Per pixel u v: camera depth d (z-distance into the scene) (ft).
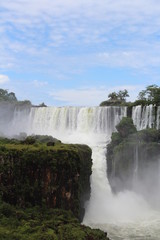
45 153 162.91
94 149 244.42
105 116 281.54
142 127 266.98
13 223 136.77
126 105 291.38
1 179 160.45
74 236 128.67
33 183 161.48
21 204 159.53
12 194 159.94
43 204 159.33
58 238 126.11
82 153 183.11
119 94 415.23
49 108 305.12
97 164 234.79
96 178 227.81
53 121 299.79
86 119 287.69
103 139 272.51
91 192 217.77
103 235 136.77
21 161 162.20
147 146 231.91
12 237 122.83
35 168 162.09
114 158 231.09
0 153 163.02
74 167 165.27
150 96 319.88
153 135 238.89
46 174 161.68
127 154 231.09
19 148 165.58
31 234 127.85
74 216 158.30
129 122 247.70
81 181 176.14
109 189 225.97
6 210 146.10
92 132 283.38
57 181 162.30
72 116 293.23
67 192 163.43
